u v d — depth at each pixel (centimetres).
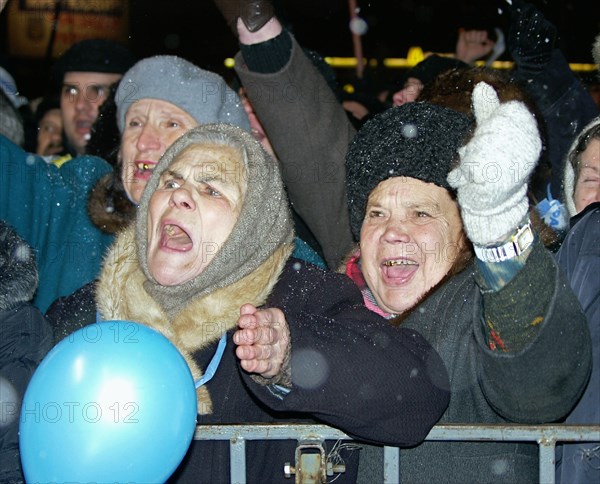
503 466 206
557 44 362
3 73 401
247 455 212
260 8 281
